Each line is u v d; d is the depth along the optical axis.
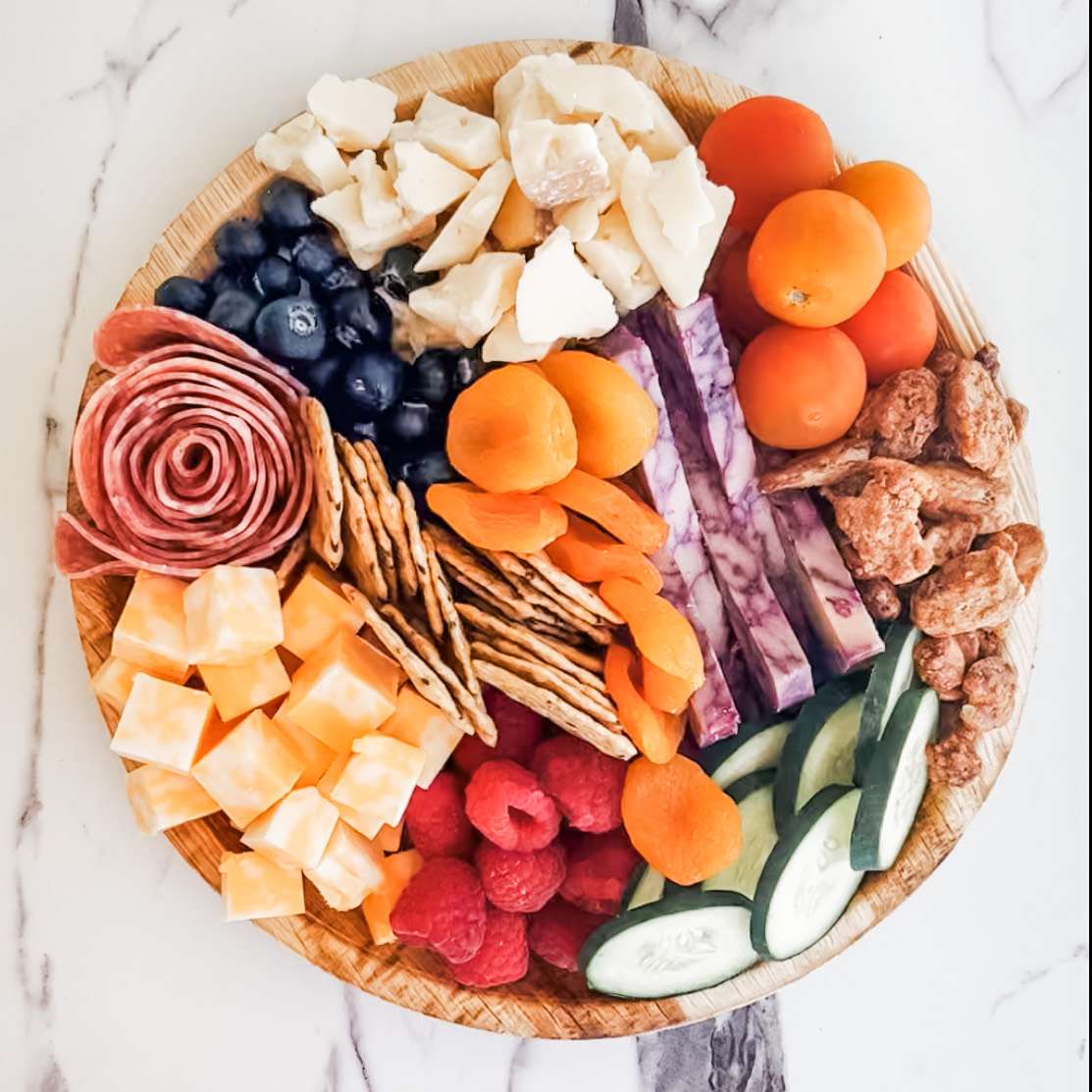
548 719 1.11
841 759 1.12
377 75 1.07
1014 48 1.32
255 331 1.00
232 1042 1.21
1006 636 1.14
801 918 1.09
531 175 1.00
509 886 1.04
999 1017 1.37
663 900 1.07
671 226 1.02
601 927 1.06
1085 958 1.38
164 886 1.19
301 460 1.03
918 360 1.12
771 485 1.12
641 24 1.24
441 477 1.06
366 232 1.02
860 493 1.11
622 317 1.13
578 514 1.10
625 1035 1.10
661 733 1.05
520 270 1.03
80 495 1.01
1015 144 1.32
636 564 1.04
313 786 1.05
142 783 1.02
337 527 0.96
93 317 1.16
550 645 1.03
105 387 0.97
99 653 1.03
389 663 1.06
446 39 1.21
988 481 1.12
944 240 1.30
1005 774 1.35
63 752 1.17
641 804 1.05
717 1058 1.30
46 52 1.16
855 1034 1.33
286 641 1.03
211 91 1.17
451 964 1.06
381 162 1.06
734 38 1.26
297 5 1.18
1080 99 1.33
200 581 0.99
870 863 1.06
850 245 1.00
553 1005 1.08
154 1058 1.19
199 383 0.99
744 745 1.13
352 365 1.03
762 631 1.12
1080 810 1.37
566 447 0.99
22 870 1.16
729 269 1.13
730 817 1.05
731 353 1.17
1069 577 1.35
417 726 1.06
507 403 0.97
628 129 1.04
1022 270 1.32
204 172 1.17
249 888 1.02
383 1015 1.24
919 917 1.35
